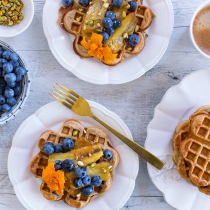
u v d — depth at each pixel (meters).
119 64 0.92
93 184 0.87
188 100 0.90
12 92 0.90
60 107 0.90
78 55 0.92
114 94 0.94
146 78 0.94
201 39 0.91
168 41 0.91
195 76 0.90
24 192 0.90
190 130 0.88
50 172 0.85
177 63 0.94
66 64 0.91
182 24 0.94
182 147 0.88
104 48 0.88
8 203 0.94
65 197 0.90
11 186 0.94
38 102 0.94
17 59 0.89
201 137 0.87
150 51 0.92
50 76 0.94
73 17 0.91
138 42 0.90
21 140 0.90
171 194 0.91
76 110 0.90
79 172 0.85
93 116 0.90
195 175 0.88
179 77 0.94
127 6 0.88
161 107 0.91
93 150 0.87
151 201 0.94
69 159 0.86
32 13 0.90
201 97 0.90
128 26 0.89
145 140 0.93
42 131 0.91
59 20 0.91
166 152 0.91
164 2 0.90
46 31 0.90
